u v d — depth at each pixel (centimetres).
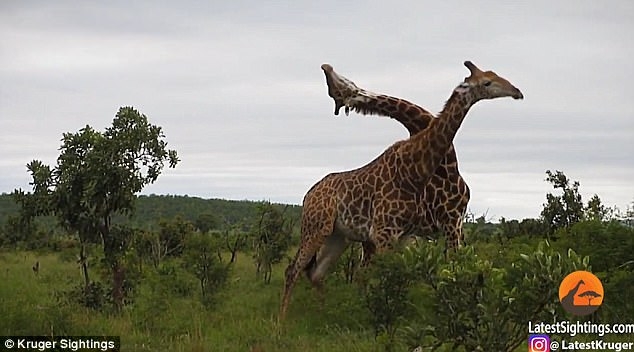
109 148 1414
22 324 1016
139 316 1257
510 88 1235
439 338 814
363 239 1381
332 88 1389
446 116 1272
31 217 1473
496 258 1355
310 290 1427
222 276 1570
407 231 1330
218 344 1080
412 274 837
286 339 1113
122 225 1477
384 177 1334
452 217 1321
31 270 2359
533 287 787
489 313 792
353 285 1301
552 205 2141
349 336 1094
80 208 1430
